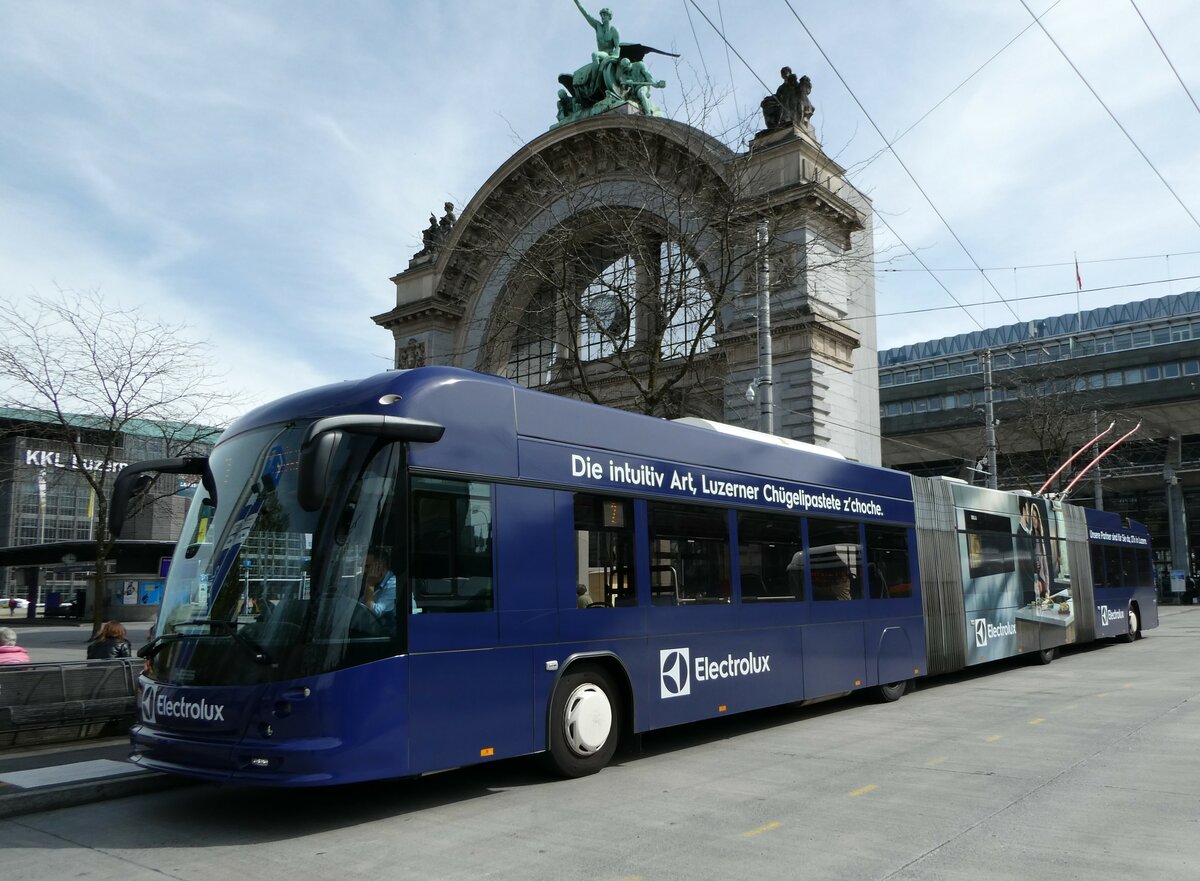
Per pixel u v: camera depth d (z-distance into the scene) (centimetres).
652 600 990
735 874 582
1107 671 1791
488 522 829
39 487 7344
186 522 830
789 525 1234
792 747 1042
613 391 3403
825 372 3128
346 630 710
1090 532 2361
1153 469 7131
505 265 3988
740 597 1117
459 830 710
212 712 712
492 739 801
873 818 710
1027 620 1906
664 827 700
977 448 7400
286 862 638
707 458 1109
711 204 2170
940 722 1198
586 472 938
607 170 3500
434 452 793
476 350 4103
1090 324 6888
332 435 664
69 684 1118
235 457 814
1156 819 692
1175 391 6219
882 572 1434
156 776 876
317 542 718
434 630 765
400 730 726
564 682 887
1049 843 634
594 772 908
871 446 3444
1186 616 4419
